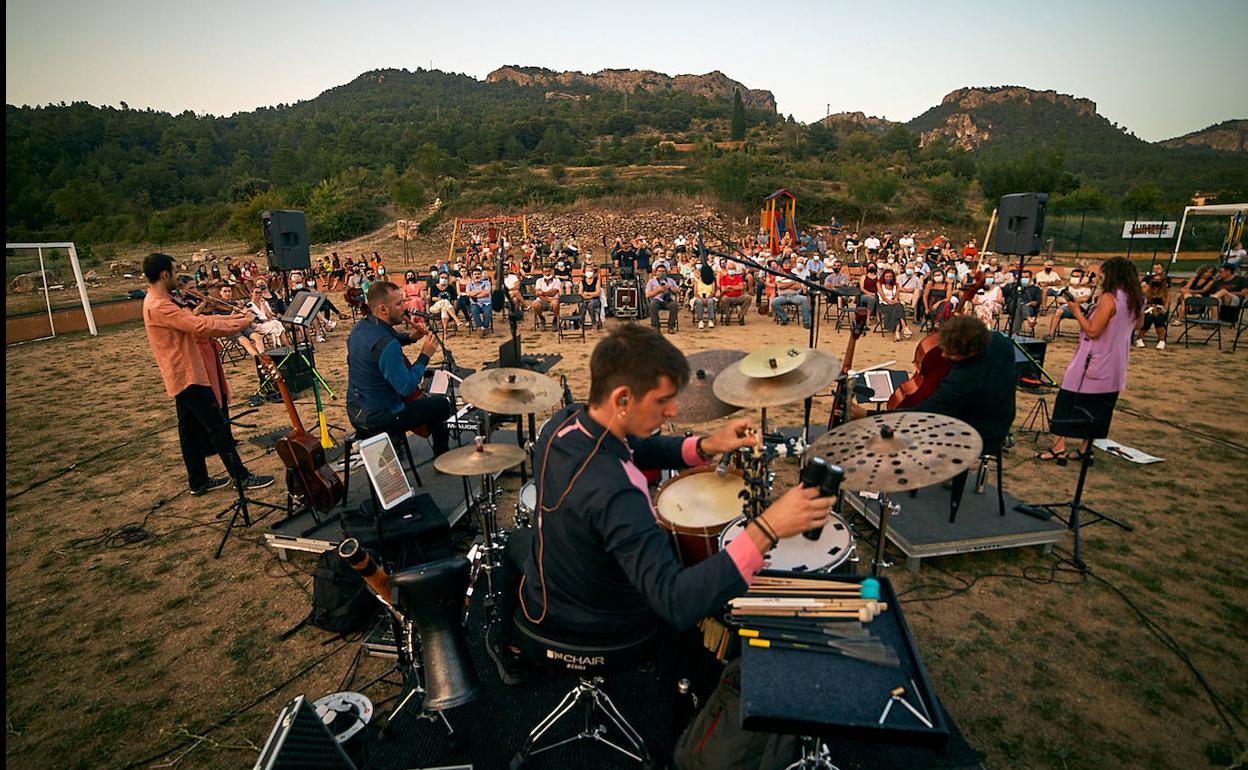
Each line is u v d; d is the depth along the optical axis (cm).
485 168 8006
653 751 272
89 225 6775
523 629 232
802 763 224
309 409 825
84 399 921
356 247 4656
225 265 3784
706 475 326
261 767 173
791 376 321
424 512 403
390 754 277
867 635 206
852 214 5291
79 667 349
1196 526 467
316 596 372
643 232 4528
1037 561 423
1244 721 291
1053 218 2972
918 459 227
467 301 1387
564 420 212
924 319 1320
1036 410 676
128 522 521
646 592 173
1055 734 286
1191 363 985
